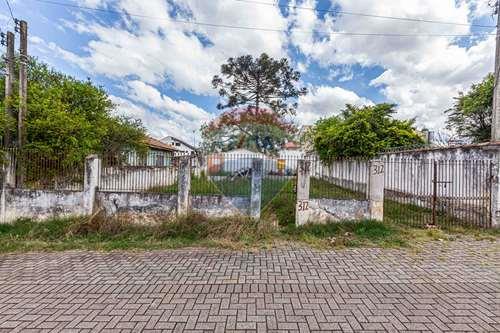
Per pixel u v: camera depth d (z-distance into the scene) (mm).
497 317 3295
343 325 3115
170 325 3123
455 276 4586
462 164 8305
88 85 13336
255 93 22922
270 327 3076
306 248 6125
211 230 6918
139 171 8305
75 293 3969
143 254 5746
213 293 3947
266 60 22109
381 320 3221
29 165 7836
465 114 15922
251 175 7664
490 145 7656
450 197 8570
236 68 22328
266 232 6984
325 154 15656
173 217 7512
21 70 8094
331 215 7613
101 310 3477
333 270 4852
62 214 7516
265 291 4012
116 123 15273
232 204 7645
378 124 14672
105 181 8133
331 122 21422
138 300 3738
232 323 3158
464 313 3383
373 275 4629
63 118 8430
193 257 5535
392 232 7125
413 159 9945
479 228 7574
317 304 3613
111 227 7047
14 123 8039
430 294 3918
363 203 7656
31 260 5406
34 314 3389
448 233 7227
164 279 4457
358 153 14203
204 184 7895
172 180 8164
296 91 22922
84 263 5219
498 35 8992
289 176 8422
